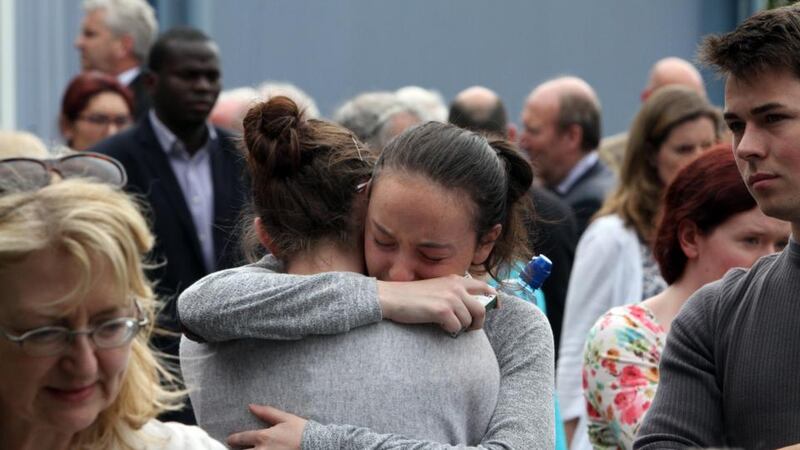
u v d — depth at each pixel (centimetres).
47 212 460
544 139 1379
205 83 1127
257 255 642
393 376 541
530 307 589
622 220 994
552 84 1399
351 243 568
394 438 533
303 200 565
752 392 573
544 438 559
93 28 1551
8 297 460
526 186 582
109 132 1335
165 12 1639
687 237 732
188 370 574
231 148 1130
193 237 1092
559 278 1109
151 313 495
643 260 980
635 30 1769
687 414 589
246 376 555
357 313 541
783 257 580
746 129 561
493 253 578
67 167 604
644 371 718
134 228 471
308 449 533
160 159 1110
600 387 725
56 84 1580
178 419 899
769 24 551
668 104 1030
